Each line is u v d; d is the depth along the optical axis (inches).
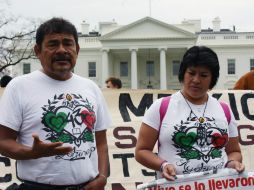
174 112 121.0
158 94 221.1
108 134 210.1
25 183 115.7
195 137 118.8
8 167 198.4
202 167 119.3
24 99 116.0
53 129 114.4
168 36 2265.0
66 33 119.0
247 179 120.1
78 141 115.7
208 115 121.3
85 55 2410.2
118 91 219.1
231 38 2427.4
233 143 129.1
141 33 2287.2
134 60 2292.1
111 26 2309.3
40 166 113.8
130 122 213.5
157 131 123.0
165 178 118.0
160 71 2331.4
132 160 205.3
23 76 119.6
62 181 113.8
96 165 122.1
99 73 2406.5
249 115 217.8
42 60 120.5
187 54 121.3
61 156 114.2
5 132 115.3
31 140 115.0
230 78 2416.3
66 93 118.6
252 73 246.7
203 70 119.0
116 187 200.5
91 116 119.9
